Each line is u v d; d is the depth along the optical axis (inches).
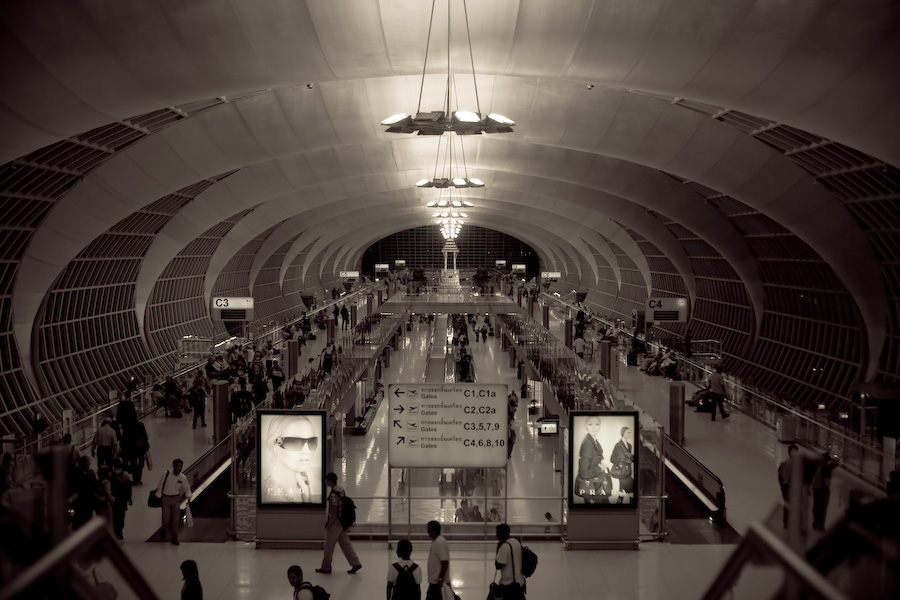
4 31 585.0
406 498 541.0
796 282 1311.5
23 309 1001.5
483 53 712.4
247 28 663.1
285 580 463.5
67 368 1112.8
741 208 1272.1
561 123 1028.5
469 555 507.8
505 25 677.9
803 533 136.9
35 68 620.7
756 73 665.0
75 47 621.3
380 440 1015.0
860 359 1094.4
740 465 743.7
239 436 554.6
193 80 698.8
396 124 560.1
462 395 499.8
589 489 516.4
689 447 813.9
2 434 893.2
